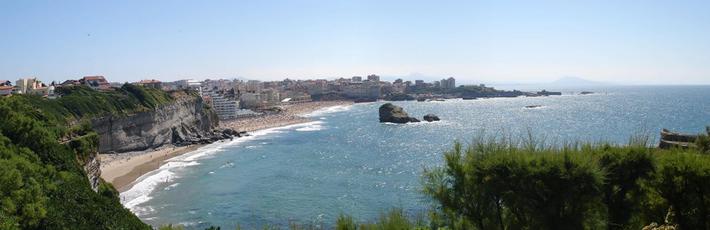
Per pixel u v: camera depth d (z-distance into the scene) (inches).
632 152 917.2
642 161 906.7
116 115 5585.6
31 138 2460.6
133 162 4808.1
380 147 5684.1
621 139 5880.9
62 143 2945.4
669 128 6963.6
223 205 3063.5
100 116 5339.6
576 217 820.6
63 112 4916.3
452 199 890.1
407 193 3186.5
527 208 840.9
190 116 7578.7
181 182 3767.2
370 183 3580.2
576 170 801.6
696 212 895.1
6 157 2007.9
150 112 6171.3
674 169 897.5
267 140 6633.9
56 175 2194.9
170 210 2970.0
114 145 5551.2
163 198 3262.8
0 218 1406.3
